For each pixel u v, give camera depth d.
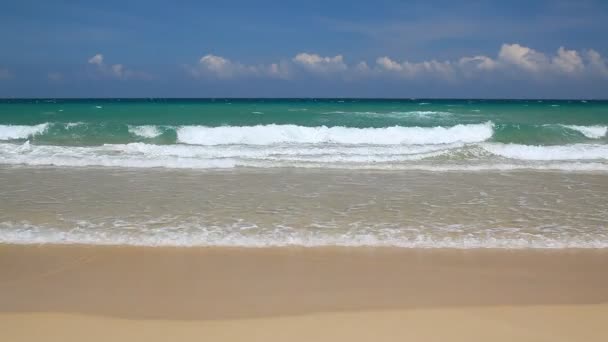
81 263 5.71
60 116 24.84
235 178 11.20
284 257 5.95
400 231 7.05
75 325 4.09
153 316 4.29
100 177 11.18
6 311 4.39
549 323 4.18
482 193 9.73
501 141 18.66
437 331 4.01
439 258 5.95
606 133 19.28
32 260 5.79
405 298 4.73
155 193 9.50
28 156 13.84
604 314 4.37
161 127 18.67
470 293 4.88
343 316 4.30
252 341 3.81
